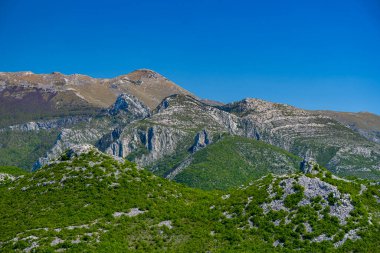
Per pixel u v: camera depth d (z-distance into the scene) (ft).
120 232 259.39
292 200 268.41
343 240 238.07
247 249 240.12
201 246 248.11
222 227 264.93
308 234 243.60
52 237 246.27
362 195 272.10
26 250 234.38
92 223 267.80
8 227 266.36
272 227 255.29
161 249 245.45
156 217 281.95
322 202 261.85
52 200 297.33
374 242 234.99
